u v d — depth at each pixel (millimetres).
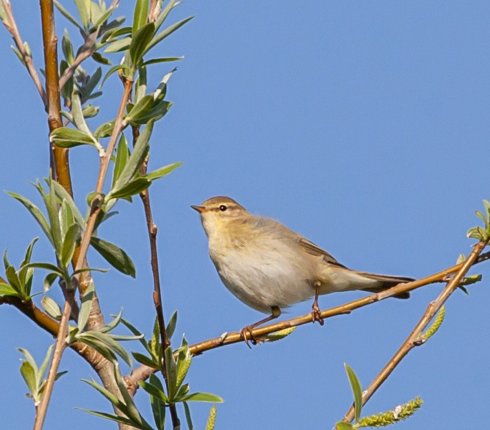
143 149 8102
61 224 7906
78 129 9281
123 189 8070
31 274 8516
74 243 7715
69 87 11344
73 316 8773
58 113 9984
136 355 8531
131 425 8156
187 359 8352
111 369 9352
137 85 9430
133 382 9344
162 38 9148
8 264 8391
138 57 9031
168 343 8484
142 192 8359
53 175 9875
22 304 8523
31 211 7785
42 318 8602
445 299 8266
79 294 9117
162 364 8523
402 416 6793
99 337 7707
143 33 8828
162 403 8281
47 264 7523
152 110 9133
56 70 10094
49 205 7762
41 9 10141
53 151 9797
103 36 10953
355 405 6879
